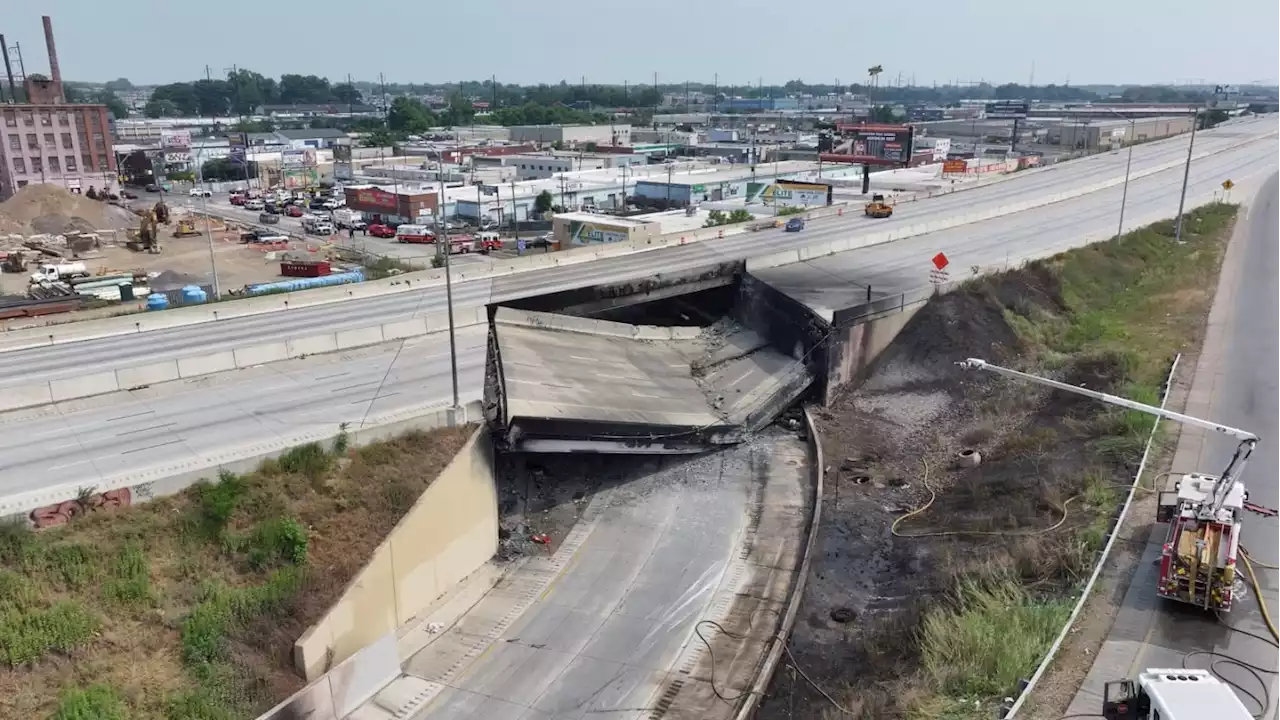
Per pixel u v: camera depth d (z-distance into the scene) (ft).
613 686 82.99
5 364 140.77
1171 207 287.07
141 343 153.79
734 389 142.31
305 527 89.30
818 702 77.66
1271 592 77.05
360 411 116.06
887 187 383.45
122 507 82.74
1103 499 95.40
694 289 163.02
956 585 85.97
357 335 152.35
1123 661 68.64
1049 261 203.82
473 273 213.25
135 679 72.43
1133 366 138.51
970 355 153.69
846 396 149.69
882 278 193.57
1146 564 82.33
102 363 140.87
